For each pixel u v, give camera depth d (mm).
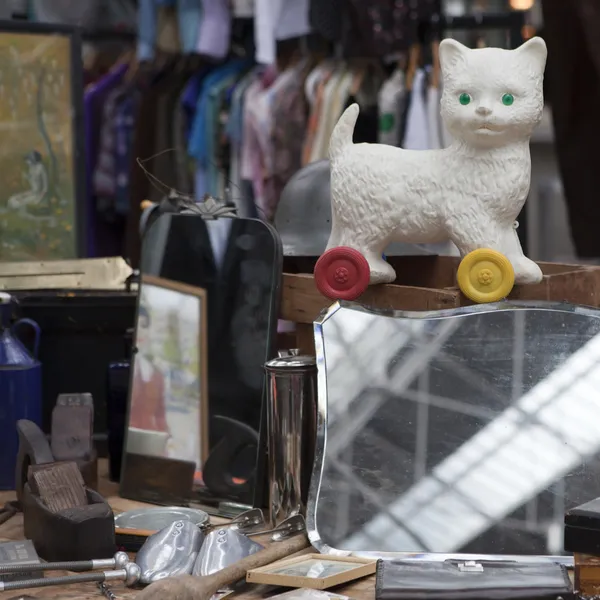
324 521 2275
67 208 3998
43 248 3977
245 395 2746
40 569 2133
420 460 2309
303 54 6168
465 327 2396
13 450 3016
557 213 7039
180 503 2812
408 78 5434
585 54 5172
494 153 2443
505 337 2375
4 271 3451
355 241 2596
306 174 3088
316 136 5664
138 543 2430
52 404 3422
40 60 3938
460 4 6359
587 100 5230
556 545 2191
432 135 5293
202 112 6043
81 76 4004
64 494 2430
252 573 2117
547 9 5168
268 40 5715
